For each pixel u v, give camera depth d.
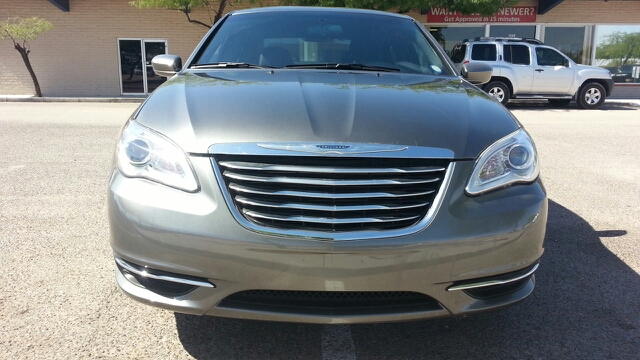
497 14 18.56
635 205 4.93
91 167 6.04
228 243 2.04
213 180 2.11
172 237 2.08
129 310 2.77
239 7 17.72
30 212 4.34
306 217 2.06
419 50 3.64
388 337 2.60
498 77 14.62
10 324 2.59
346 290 2.07
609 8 18.64
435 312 2.16
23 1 17.67
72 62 18.19
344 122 2.26
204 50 3.56
